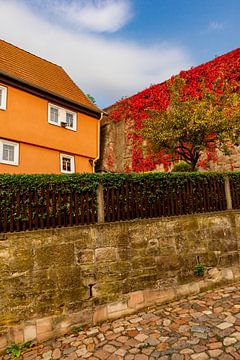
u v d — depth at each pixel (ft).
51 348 15.81
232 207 25.80
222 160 43.57
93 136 53.93
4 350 15.79
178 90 39.83
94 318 18.24
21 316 16.53
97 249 19.27
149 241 21.04
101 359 13.92
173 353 13.57
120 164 62.28
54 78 53.67
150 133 36.27
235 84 43.34
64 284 17.88
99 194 20.39
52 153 45.96
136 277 19.99
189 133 33.78
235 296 20.04
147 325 17.11
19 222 17.67
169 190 23.27
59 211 18.83
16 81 40.98
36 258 17.49
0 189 17.46
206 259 22.81
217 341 14.11
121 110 64.64
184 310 18.60
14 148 40.81
